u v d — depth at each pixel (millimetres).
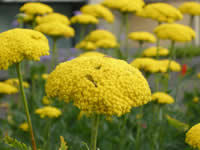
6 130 924
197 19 3570
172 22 1030
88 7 1227
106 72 507
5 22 2814
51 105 982
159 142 901
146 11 1047
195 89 1263
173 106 1048
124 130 857
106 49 1140
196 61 1886
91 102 485
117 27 3074
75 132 870
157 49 1021
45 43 562
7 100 1166
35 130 899
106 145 845
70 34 930
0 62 529
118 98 487
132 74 517
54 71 532
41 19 1020
